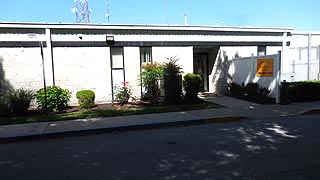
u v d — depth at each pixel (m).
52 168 5.63
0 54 13.21
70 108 13.38
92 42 14.45
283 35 18.28
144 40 15.31
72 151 6.90
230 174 4.96
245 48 17.45
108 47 14.73
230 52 17.12
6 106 11.67
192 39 16.27
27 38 13.45
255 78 15.07
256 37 17.69
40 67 13.69
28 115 11.90
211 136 7.98
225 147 6.75
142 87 15.27
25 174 5.34
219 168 5.28
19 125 9.79
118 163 5.77
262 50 18.02
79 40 14.25
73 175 5.18
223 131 8.62
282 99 13.72
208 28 16.38
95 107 13.51
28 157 6.53
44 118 10.85
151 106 13.38
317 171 5.03
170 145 7.11
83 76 14.41
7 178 5.16
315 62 20.95
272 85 13.95
